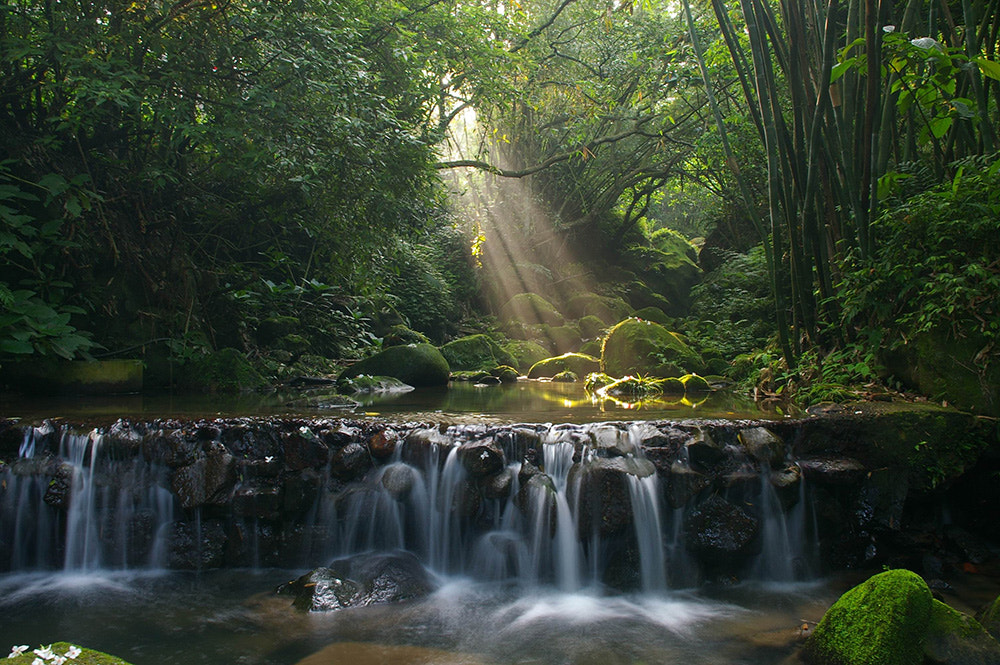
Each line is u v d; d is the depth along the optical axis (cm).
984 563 379
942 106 419
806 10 573
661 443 377
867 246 507
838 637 265
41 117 648
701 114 1267
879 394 465
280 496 372
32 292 554
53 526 373
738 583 363
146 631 294
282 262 841
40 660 208
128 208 696
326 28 664
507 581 361
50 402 531
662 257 1916
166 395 608
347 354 959
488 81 1134
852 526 390
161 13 614
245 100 625
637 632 301
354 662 267
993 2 476
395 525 376
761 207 1142
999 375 408
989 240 447
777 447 383
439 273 1430
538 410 523
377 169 713
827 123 538
